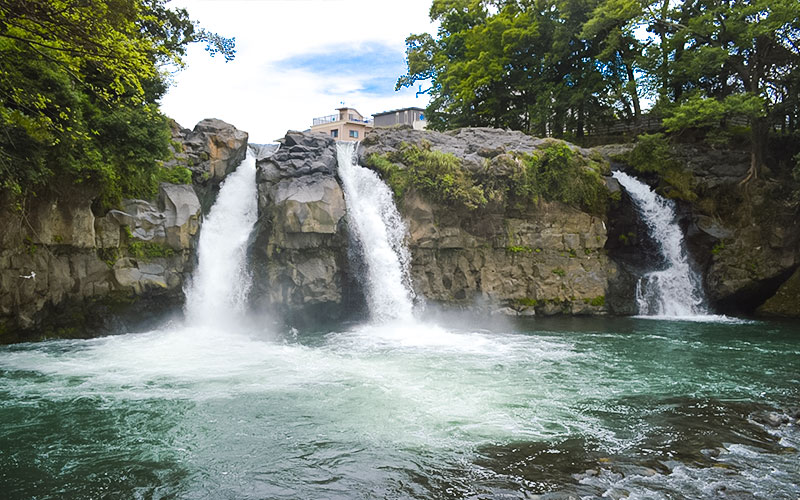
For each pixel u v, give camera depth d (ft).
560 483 29.84
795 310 104.68
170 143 84.43
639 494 28.63
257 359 59.26
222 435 36.76
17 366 54.34
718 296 104.27
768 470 31.89
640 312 100.27
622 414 41.96
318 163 87.66
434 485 29.66
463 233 93.91
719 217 106.63
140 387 47.52
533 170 95.71
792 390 49.19
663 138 122.62
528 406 43.65
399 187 90.63
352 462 32.65
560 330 82.38
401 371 54.49
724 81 125.08
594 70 137.39
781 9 98.37
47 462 32.48
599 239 99.96
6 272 62.75
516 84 146.30
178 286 78.23
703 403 44.98
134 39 49.24
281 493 28.84
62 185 66.03
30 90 53.93
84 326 71.67
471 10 155.12
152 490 29.14
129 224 73.87
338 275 85.40
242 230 86.84
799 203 99.04
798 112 112.06
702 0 120.37
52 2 42.63
